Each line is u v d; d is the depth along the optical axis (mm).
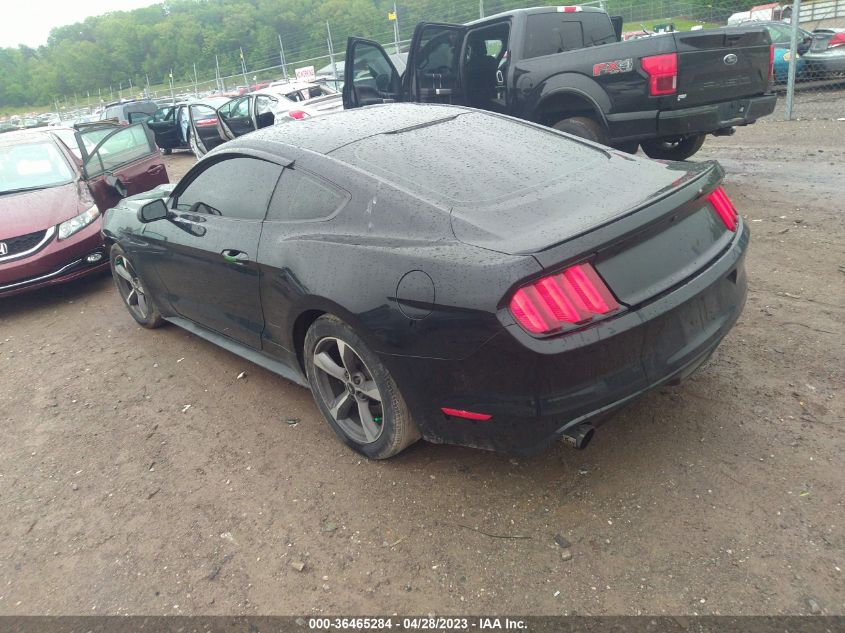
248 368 4234
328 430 3377
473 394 2375
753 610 2027
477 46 6996
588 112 6195
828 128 8906
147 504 2975
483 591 2248
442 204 2588
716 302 2619
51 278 5824
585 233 2227
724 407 3018
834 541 2230
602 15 7430
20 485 3275
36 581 2590
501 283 2172
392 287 2482
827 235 4902
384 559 2451
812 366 3238
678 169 2955
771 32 12211
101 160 6789
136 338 5008
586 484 2674
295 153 3158
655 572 2215
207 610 2326
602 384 2270
